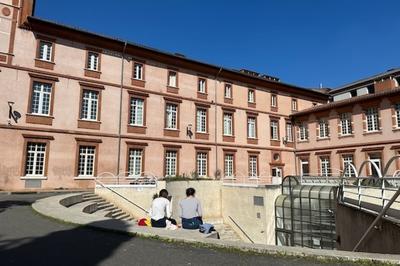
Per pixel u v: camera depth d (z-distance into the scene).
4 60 22.30
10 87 22.30
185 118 30.75
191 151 30.53
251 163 35.25
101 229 8.30
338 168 34.78
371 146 32.00
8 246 6.72
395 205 11.29
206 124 32.25
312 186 21.20
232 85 35.06
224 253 6.30
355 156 33.31
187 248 6.65
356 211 11.78
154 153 28.11
